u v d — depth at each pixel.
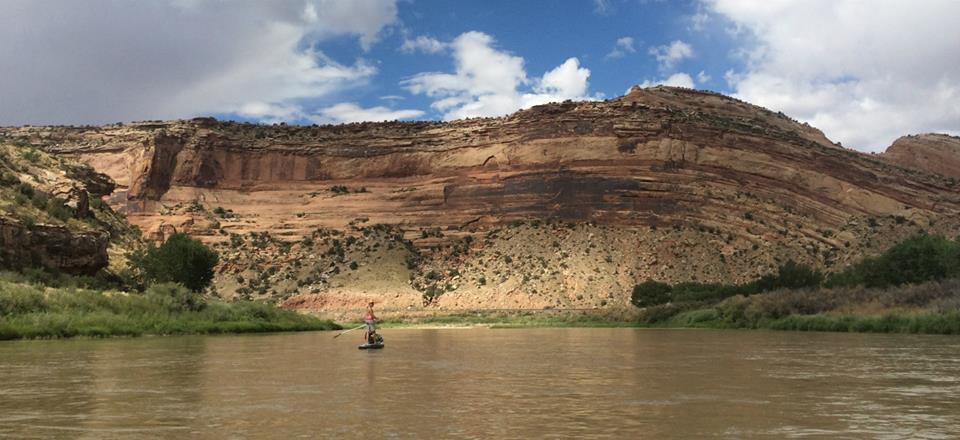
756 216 132.62
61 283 56.75
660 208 135.50
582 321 86.12
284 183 159.12
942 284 60.62
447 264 134.38
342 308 118.50
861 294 64.44
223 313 60.34
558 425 10.73
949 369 19.69
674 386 15.77
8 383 16.28
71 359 23.58
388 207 150.50
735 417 11.42
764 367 20.59
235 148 161.50
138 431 10.20
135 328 46.25
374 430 10.33
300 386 15.81
